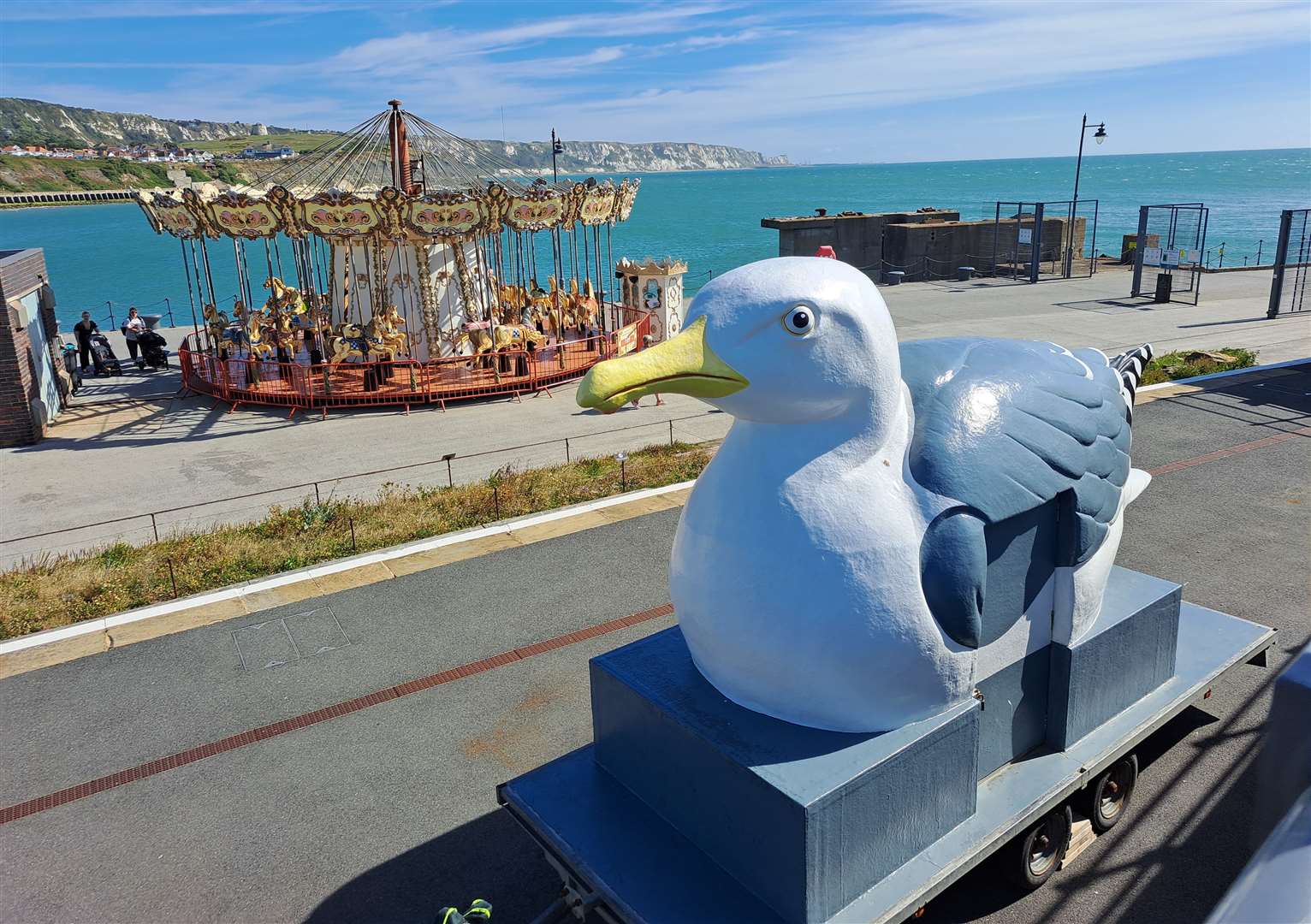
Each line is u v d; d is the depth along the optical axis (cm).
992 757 537
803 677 459
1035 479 493
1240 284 3098
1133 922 526
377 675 818
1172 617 624
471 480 1365
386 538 1117
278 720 758
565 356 2141
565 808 529
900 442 479
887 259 3619
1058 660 550
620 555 1044
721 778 464
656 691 515
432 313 1980
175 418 1800
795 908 437
